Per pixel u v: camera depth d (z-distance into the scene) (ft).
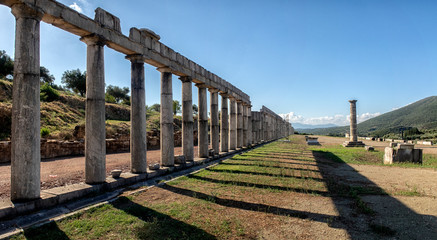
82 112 135.95
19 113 26.05
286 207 29.17
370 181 43.21
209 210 27.99
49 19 30.58
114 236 21.33
